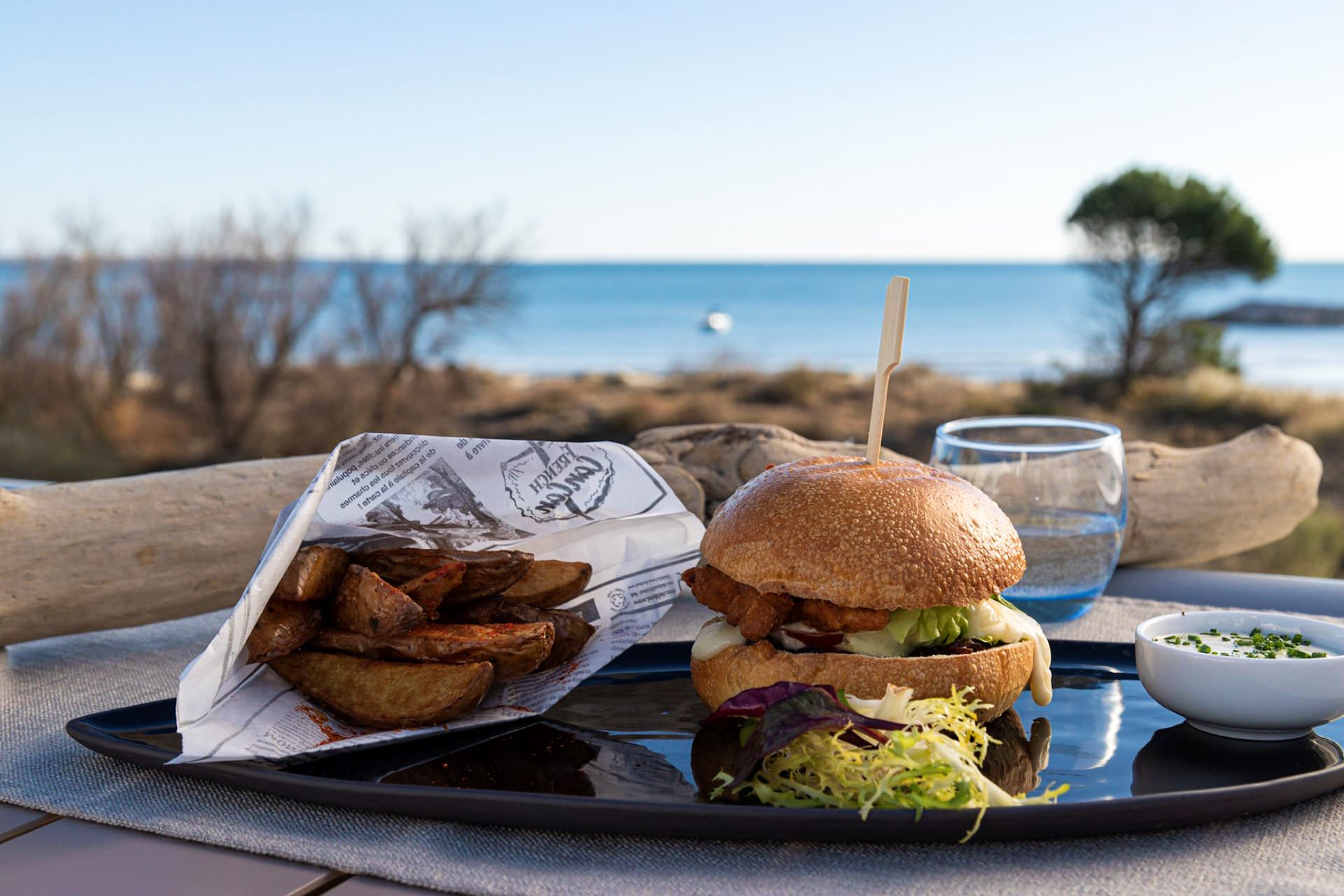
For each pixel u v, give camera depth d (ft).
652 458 7.50
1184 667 4.27
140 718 4.43
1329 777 3.59
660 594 5.58
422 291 47.39
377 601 4.24
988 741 3.89
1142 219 52.03
